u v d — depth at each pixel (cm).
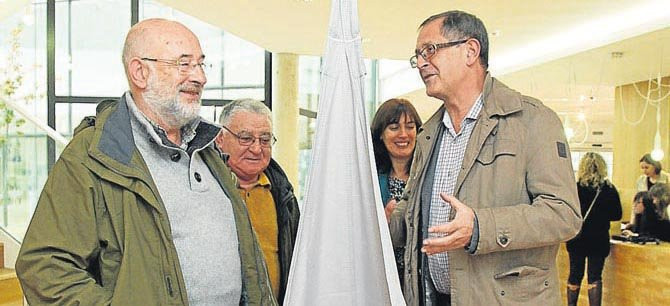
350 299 143
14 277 430
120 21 777
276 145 769
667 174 683
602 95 948
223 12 552
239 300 164
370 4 505
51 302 136
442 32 178
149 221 143
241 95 800
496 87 181
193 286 152
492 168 174
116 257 142
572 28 604
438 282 188
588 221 574
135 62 152
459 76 179
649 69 708
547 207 164
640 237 576
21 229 482
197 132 164
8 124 479
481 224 155
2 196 473
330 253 142
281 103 767
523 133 174
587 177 579
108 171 141
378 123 256
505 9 522
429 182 193
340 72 140
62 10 764
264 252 224
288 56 766
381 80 1075
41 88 761
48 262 137
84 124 153
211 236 156
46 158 496
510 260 172
